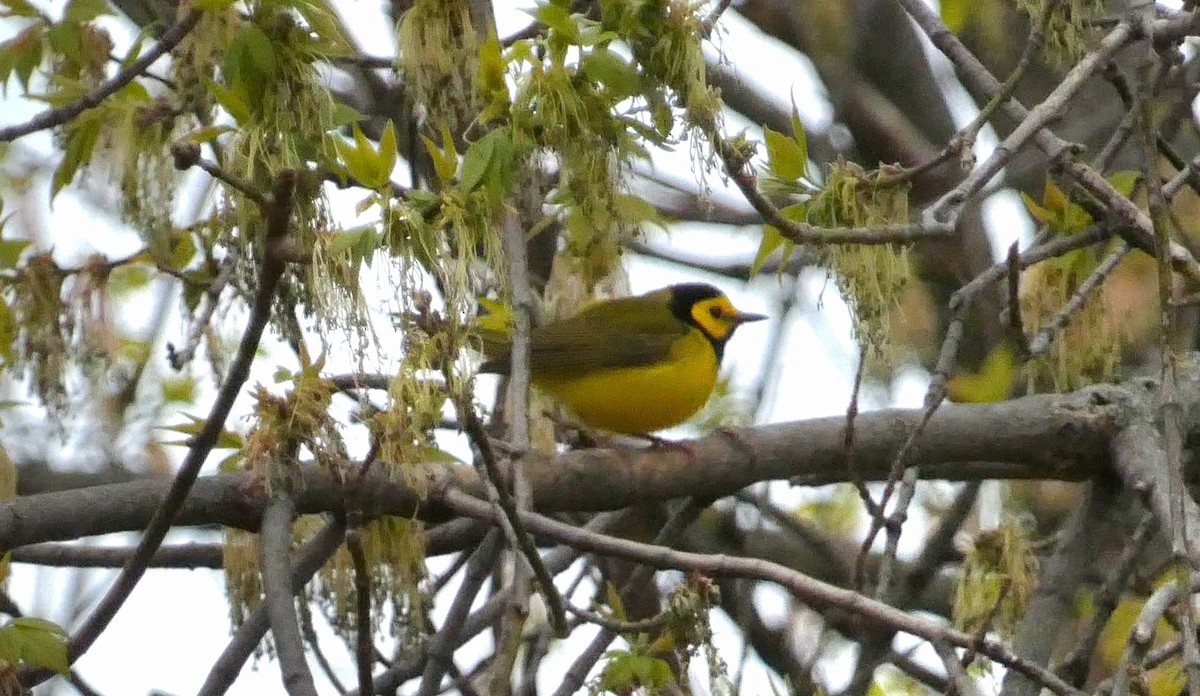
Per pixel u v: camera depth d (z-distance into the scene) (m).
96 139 11.20
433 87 9.32
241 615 10.19
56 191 11.27
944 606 15.52
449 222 7.98
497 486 8.07
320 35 8.70
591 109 8.65
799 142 9.79
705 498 11.69
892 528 10.12
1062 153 9.80
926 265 17.55
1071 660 9.88
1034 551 13.12
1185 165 10.77
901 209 9.32
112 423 15.38
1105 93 16.58
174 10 12.45
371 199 7.79
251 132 8.24
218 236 9.45
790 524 15.85
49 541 9.95
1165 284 7.98
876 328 9.41
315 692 8.32
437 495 9.47
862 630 12.77
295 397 8.08
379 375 8.07
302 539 11.10
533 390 14.21
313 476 9.44
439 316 7.53
